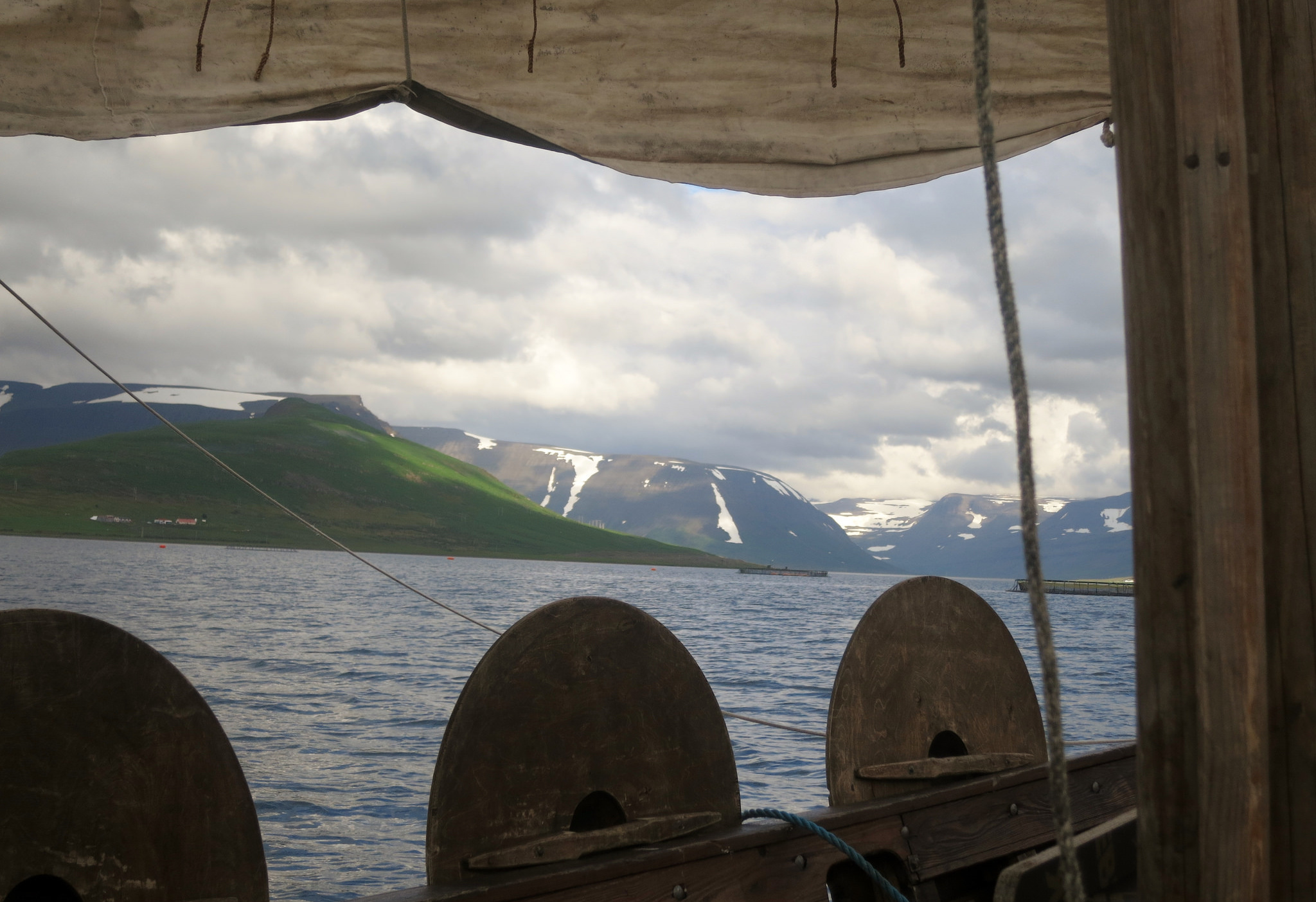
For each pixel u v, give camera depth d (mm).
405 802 12750
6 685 2314
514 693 3049
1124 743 4883
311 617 51406
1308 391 1812
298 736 16953
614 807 3324
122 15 3752
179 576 92438
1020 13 4895
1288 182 1850
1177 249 1854
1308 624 1780
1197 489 1802
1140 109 1905
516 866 2846
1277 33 1868
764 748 16016
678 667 3520
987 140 1709
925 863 3676
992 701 4484
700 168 4734
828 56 4812
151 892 2504
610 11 4492
